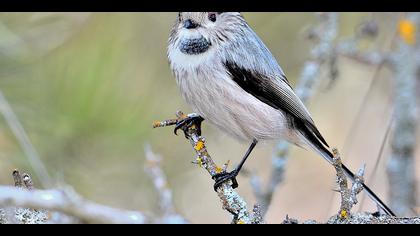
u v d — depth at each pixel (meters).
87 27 10.66
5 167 9.37
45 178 8.97
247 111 9.34
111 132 9.95
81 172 10.02
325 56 11.48
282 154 10.70
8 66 9.76
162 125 8.52
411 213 11.06
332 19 11.68
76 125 9.76
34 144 9.62
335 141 13.21
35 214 6.39
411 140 11.56
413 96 11.69
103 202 10.24
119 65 10.37
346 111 13.40
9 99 9.60
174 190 11.95
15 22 10.06
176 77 9.19
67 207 5.36
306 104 11.26
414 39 11.88
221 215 12.43
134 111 10.40
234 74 9.16
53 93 9.82
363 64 12.35
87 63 10.10
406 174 11.50
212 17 9.04
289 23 12.87
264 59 9.47
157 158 8.39
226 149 13.03
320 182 13.55
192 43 8.99
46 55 10.09
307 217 13.24
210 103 9.17
